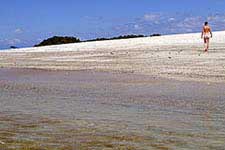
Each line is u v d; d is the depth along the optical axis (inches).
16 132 452.4
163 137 422.0
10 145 397.4
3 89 901.2
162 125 482.6
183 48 1894.7
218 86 844.6
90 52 2055.9
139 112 576.1
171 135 430.6
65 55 1988.2
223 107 602.5
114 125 485.7
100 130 458.9
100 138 421.7
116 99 711.7
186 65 1266.0
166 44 2187.5
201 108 599.2
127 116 544.7
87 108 617.3
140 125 483.5
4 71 1398.9
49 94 799.1
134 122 501.7
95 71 1278.3
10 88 918.4
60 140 414.6
